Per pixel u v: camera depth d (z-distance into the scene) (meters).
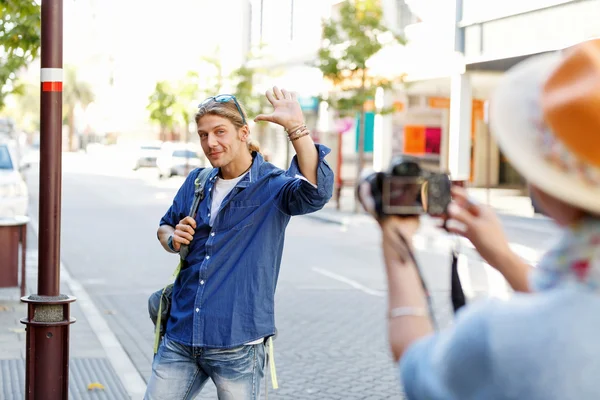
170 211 3.97
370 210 1.66
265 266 3.71
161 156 43.59
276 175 3.74
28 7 8.71
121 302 10.65
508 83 1.41
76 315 9.57
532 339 1.29
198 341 3.67
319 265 14.48
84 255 15.02
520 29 22.05
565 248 1.35
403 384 1.46
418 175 1.68
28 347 4.99
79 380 6.93
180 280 3.80
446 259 14.97
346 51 24.09
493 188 35.12
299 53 37.53
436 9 25.75
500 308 1.33
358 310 10.29
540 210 1.43
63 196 30.19
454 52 24.83
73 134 100.56
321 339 8.70
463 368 1.34
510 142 1.36
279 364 7.70
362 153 24.94
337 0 33.66
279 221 3.74
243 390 3.71
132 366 7.43
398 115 30.39
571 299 1.30
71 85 90.38
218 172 3.81
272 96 3.53
